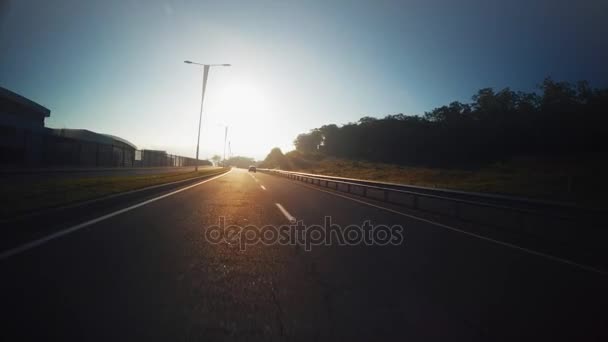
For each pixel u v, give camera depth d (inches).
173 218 324.8
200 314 122.0
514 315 130.6
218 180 1113.4
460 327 119.2
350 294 147.1
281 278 164.9
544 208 325.4
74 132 1841.8
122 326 110.3
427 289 156.4
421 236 283.4
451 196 455.2
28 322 109.1
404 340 109.0
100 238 227.8
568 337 114.0
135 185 601.6
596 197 717.3
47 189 451.5
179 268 172.9
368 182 698.8
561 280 176.2
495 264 203.2
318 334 111.0
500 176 1441.9
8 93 1296.8
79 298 129.9
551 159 2042.3
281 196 602.9
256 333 110.2
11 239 213.3
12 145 920.3
